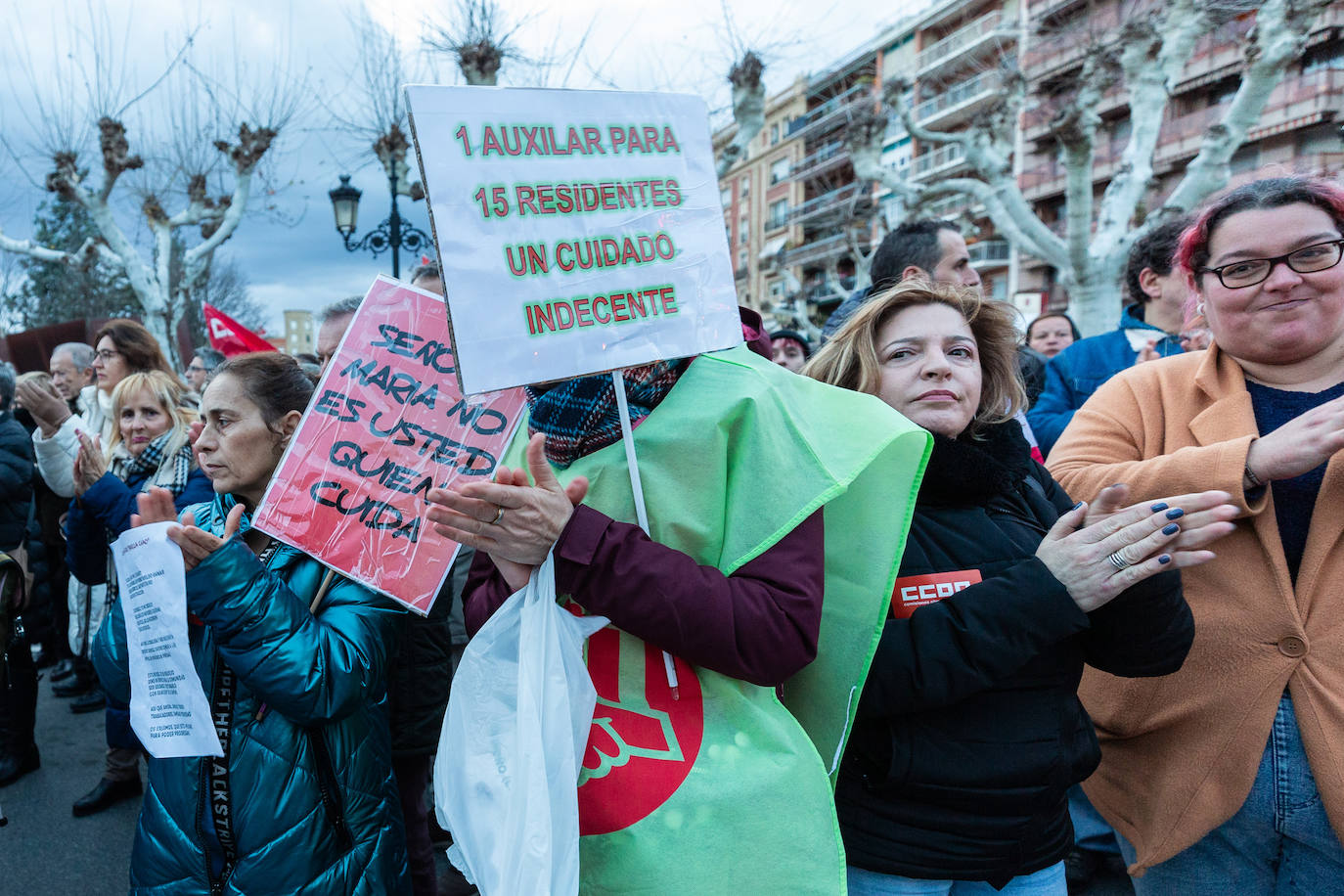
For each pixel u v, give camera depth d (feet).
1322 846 5.06
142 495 4.68
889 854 4.56
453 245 3.50
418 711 7.47
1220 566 5.25
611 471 4.03
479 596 4.71
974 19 95.76
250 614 4.53
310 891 4.80
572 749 3.63
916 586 4.65
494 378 3.52
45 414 12.49
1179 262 5.70
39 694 16.14
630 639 3.99
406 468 5.01
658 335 3.95
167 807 4.97
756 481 3.92
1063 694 4.71
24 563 12.03
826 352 5.42
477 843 3.72
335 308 9.40
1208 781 5.28
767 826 3.79
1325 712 4.93
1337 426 4.56
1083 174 29.71
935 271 9.06
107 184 39.93
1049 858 4.67
